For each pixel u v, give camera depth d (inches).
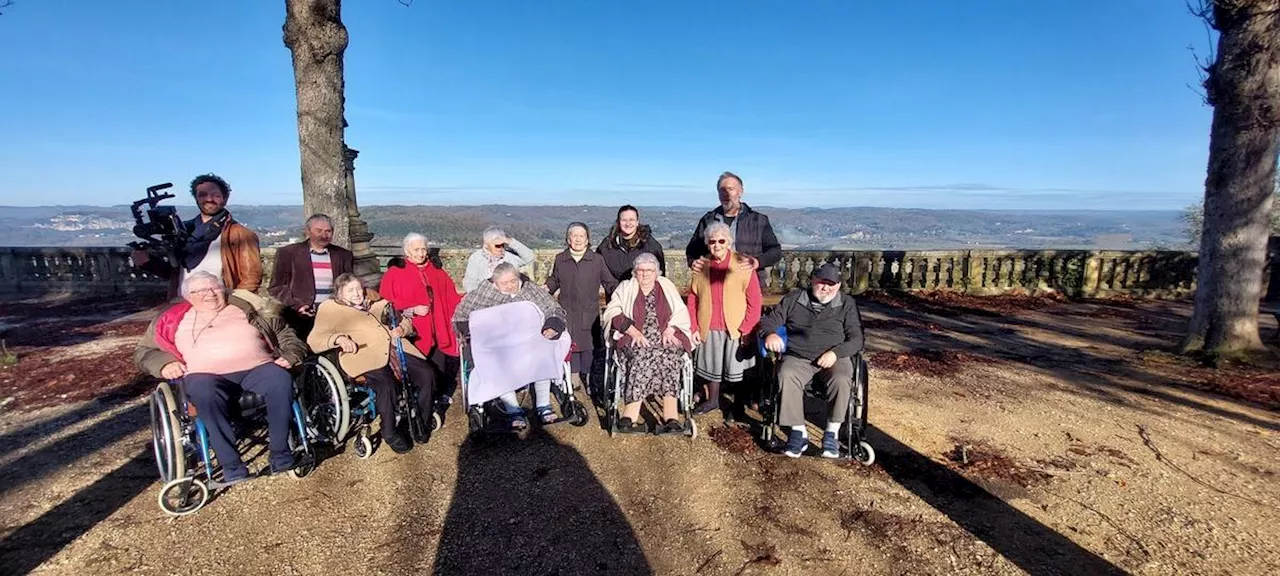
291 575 106.0
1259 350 224.2
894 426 171.9
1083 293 395.5
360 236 362.9
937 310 352.8
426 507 129.0
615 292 171.6
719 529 120.1
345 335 151.9
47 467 146.5
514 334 165.3
